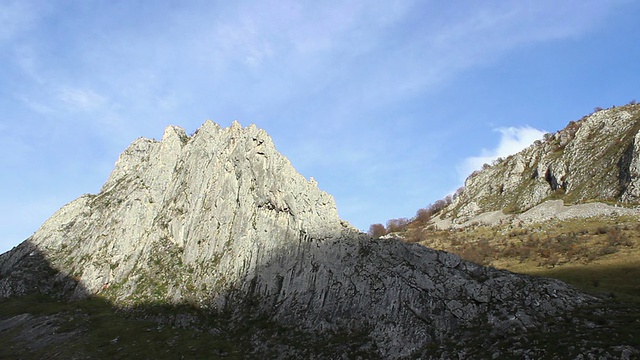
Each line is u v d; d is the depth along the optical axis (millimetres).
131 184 120438
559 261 101750
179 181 110312
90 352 71125
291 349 64562
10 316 87938
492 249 129375
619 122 180125
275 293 76688
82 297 93812
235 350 68000
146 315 81875
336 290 70750
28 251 114438
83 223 119250
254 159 95438
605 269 86500
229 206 94438
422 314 61125
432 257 67875
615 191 149250
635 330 47906
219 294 81312
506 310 57156
